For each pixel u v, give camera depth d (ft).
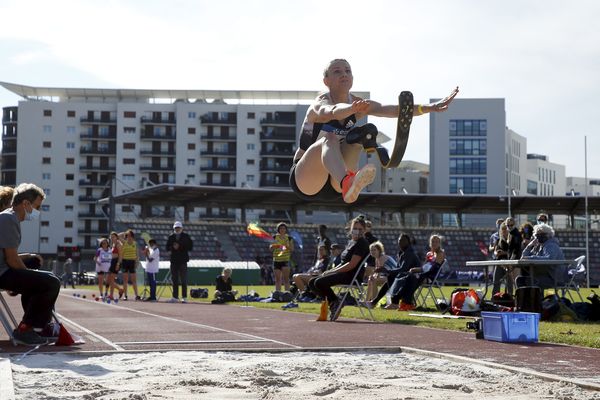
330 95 25.79
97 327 39.60
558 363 24.77
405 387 19.74
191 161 422.41
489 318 32.37
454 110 417.08
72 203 418.51
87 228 417.49
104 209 414.62
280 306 67.00
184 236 81.25
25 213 29.55
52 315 30.40
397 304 56.95
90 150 419.13
